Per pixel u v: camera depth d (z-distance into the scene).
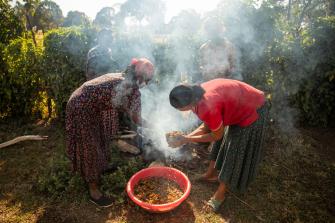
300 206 3.76
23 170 4.30
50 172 4.17
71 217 3.53
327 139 5.31
